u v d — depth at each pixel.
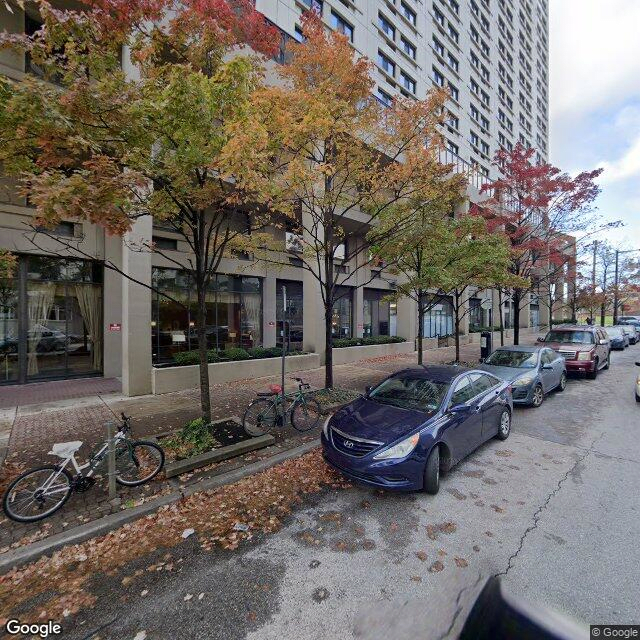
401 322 18.95
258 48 5.48
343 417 4.87
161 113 4.15
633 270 28.30
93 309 11.05
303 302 14.39
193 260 12.17
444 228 9.06
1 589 2.85
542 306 37.31
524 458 5.28
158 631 2.45
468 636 1.67
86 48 4.51
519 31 37.47
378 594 2.73
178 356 10.06
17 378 9.96
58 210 3.38
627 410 7.86
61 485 3.87
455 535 3.45
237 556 3.20
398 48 21.00
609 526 3.54
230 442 5.37
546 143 45.47
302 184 6.14
